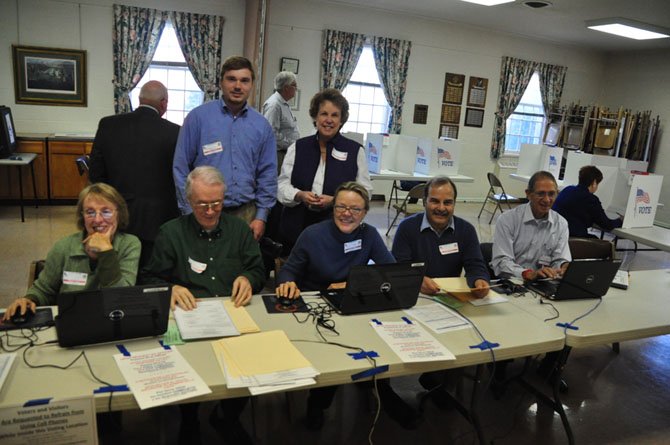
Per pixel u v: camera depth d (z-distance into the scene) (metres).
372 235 2.27
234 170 2.53
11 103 6.18
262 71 5.80
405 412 2.22
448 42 8.03
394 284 1.91
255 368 1.42
